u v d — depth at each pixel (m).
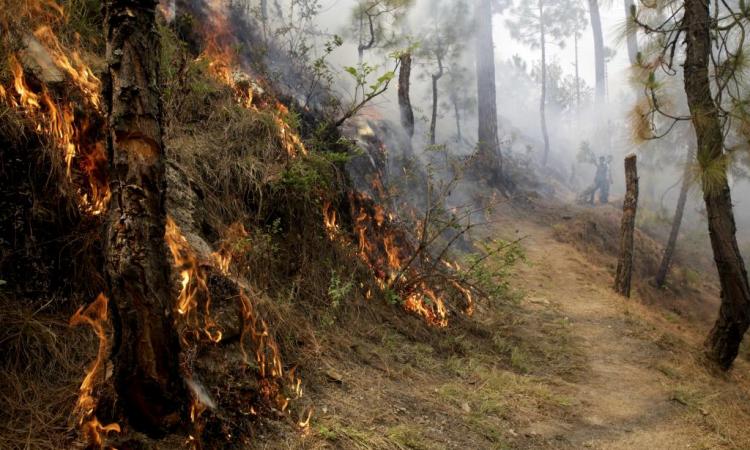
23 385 2.31
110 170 2.17
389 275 5.95
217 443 2.50
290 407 3.09
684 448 4.38
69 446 2.17
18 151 2.73
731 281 7.12
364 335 4.64
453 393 4.28
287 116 5.33
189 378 2.52
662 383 5.97
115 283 2.14
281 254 4.44
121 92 2.11
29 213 2.68
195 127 4.43
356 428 3.18
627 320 8.45
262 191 4.44
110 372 2.39
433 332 5.59
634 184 11.04
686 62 7.29
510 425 4.14
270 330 3.47
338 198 5.70
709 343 7.47
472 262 6.67
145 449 2.22
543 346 6.57
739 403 5.75
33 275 2.62
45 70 3.10
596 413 4.86
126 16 2.10
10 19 3.19
